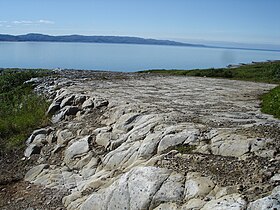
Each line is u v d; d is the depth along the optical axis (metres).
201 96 17.62
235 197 6.83
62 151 13.04
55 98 18.22
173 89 20.31
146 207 7.57
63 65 84.50
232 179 7.60
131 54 197.12
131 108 13.88
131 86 21.30
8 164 13.32
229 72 33.62
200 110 13.59
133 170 8.66
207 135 9.73
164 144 9.86
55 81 22.70
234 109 13.98
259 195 6.73
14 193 11.09
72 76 25.52
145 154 9.89
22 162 13.25
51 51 179.75
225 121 11.43
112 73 29.89
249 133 9.56
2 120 16.67
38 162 12.98
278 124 10.86
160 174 8.17
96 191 9.38
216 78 29.25
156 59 153.12
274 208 6.12
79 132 13.70
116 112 13.93
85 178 10.77
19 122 16.19
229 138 9.26
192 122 11.32
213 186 7.48
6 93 21.75
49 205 9.87
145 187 7.94
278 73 32.91
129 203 7.89
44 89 20.91
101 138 12.40
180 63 120.81
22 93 21.36
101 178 9.96
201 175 7.93
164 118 11.98
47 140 14.28
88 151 12.05
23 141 14.77
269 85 23.70
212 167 8.23
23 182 11.81
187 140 9.70
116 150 10.96
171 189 7.67
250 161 8.16
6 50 165.62
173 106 14.42
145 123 11.88
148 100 15.94
